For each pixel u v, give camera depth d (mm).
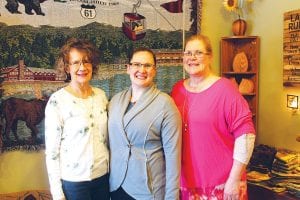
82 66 1869
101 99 1977
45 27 2557
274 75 3053
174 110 1797
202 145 1957
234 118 1911
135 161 1786
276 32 3008
